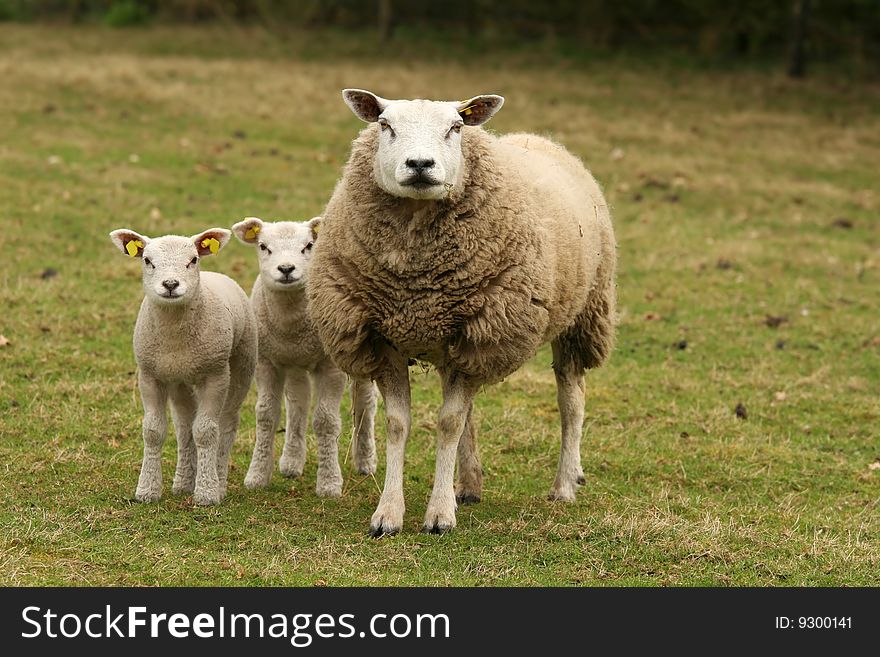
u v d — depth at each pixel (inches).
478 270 288.0
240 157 758.5
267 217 640.4
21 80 906.1
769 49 1293.1
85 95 880.9
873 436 420.5
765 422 430.9
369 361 302.4
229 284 329.1
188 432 326.0
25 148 727.1
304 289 326.3
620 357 494.6
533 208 304.0
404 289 288.8
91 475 336.2
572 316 327.6
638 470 378.3
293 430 351.6
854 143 936.9
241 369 325.7
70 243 572.4
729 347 511.2
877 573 291.1
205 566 272.7
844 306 576.1
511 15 1370.6
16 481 325.7
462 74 1109.7
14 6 1428.4
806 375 484.4
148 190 669.9
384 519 297.7
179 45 1229.1
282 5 1386.6
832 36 1278.3
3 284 507.8
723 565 290.2
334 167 762.8
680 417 428.8
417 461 376.5
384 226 286.7
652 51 1289.4
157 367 307.3
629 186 776.3
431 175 272.1
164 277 294.7
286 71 1061.8
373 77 1054.4
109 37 1262.3
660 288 583.8
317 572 272.1
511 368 302.5
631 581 276.8
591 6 1322.6
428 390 442.6
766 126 976.9
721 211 736.3
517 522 309.4
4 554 272.8
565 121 928.3
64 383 410.9
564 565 284.8
